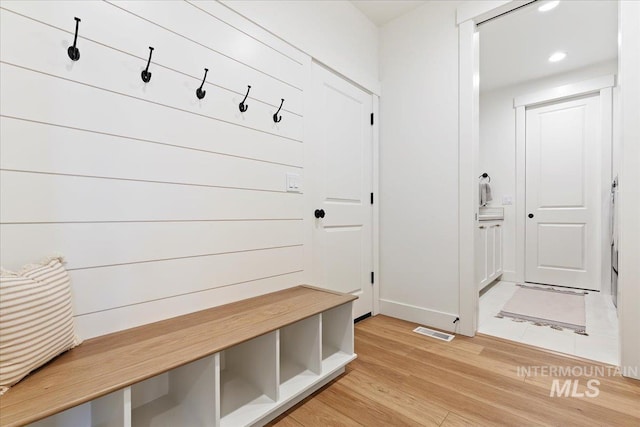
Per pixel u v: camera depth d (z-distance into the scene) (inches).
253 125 62.0
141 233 45.8
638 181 57.7
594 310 99.4
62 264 38.1
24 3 35.7
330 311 67.1
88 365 33.7
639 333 57.9
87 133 40.5
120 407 32.1
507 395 53.2
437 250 87.5
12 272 32.6
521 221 141.6
